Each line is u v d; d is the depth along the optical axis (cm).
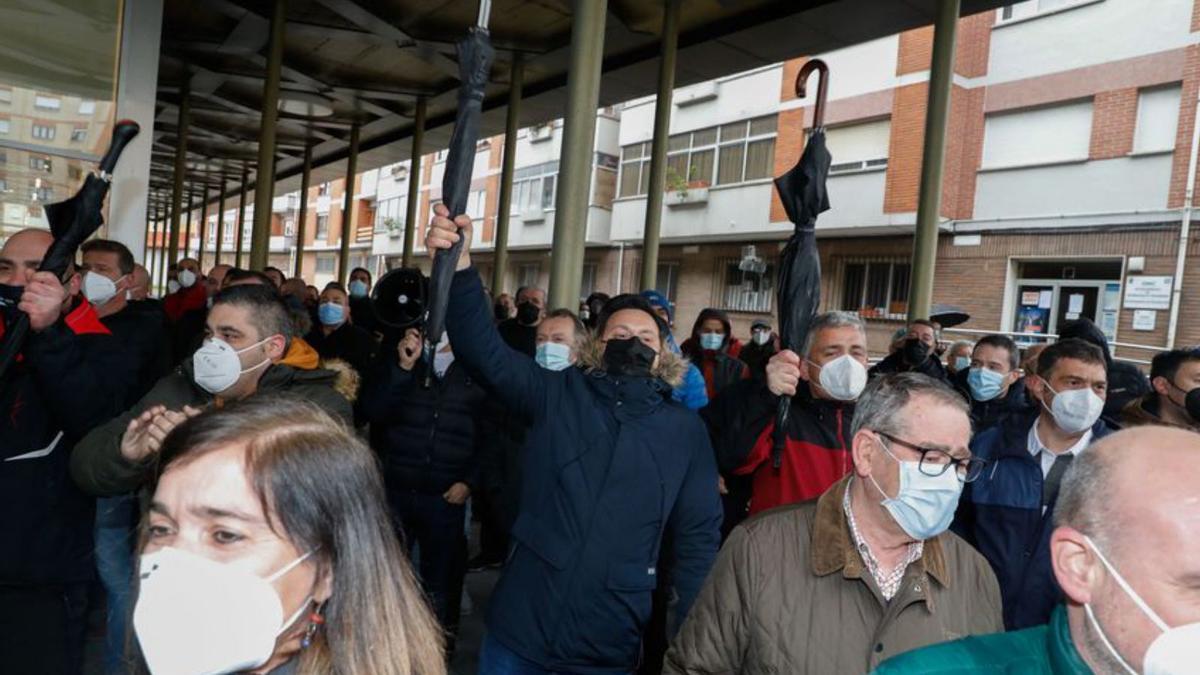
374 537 115
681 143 1927
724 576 197
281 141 2014
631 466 245
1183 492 106
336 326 677
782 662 184
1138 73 1177
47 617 243
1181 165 1122
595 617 237
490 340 250
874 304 1540
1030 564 276
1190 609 104
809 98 1623
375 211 3441
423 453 386
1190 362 363
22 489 235
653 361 262
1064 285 1265
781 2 888
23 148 661
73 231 232
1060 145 1278
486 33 211
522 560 248
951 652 134
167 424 198
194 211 4428
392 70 1337
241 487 106
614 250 2144
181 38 1200
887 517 186
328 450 112
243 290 254
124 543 257
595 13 548
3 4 648
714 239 1831
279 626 106
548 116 1397
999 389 459
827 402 301
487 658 247
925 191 718
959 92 1381
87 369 237
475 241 2673
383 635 113
